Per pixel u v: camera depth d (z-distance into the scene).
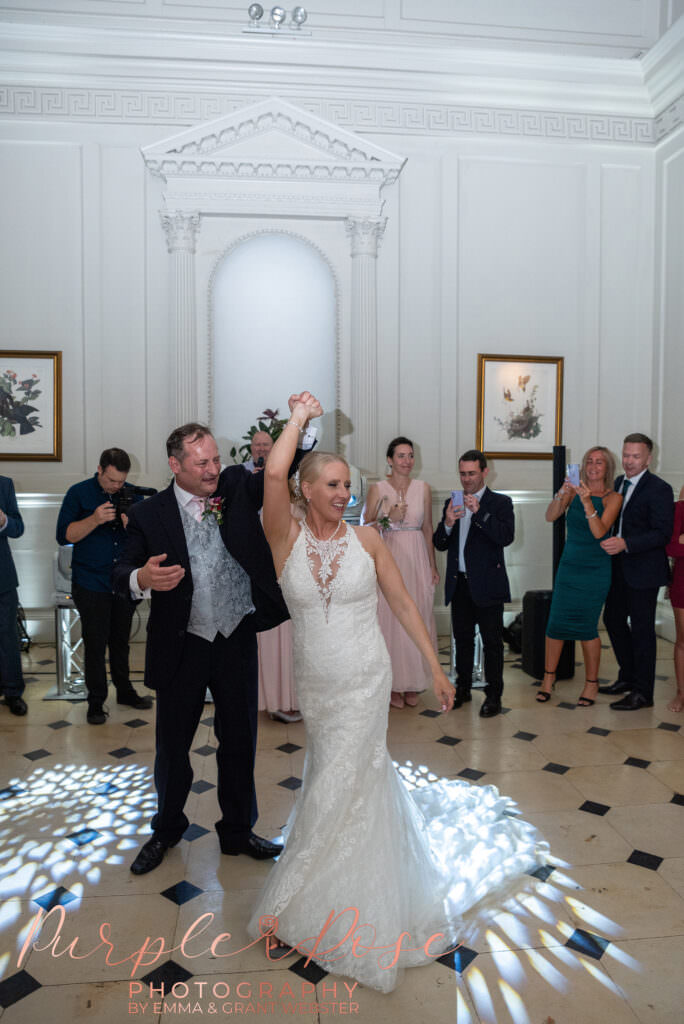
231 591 2.71
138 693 5.06
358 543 2.41
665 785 3.59
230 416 6.78
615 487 4.88
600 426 7.22
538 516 7.03
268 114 6.48
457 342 6.95
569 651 5.36
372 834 2.31
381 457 6.91
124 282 6.55
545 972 2.27
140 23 6.32
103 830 3.19
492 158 6.93
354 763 2.31
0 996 2.17
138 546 2.66
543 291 7.06
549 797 3.46
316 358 6.84
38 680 5.43
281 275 6.75
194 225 6.50
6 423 6.47
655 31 6.84
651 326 7.20
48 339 6.49
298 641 2.39
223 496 2.66
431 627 4.82
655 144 7.11
